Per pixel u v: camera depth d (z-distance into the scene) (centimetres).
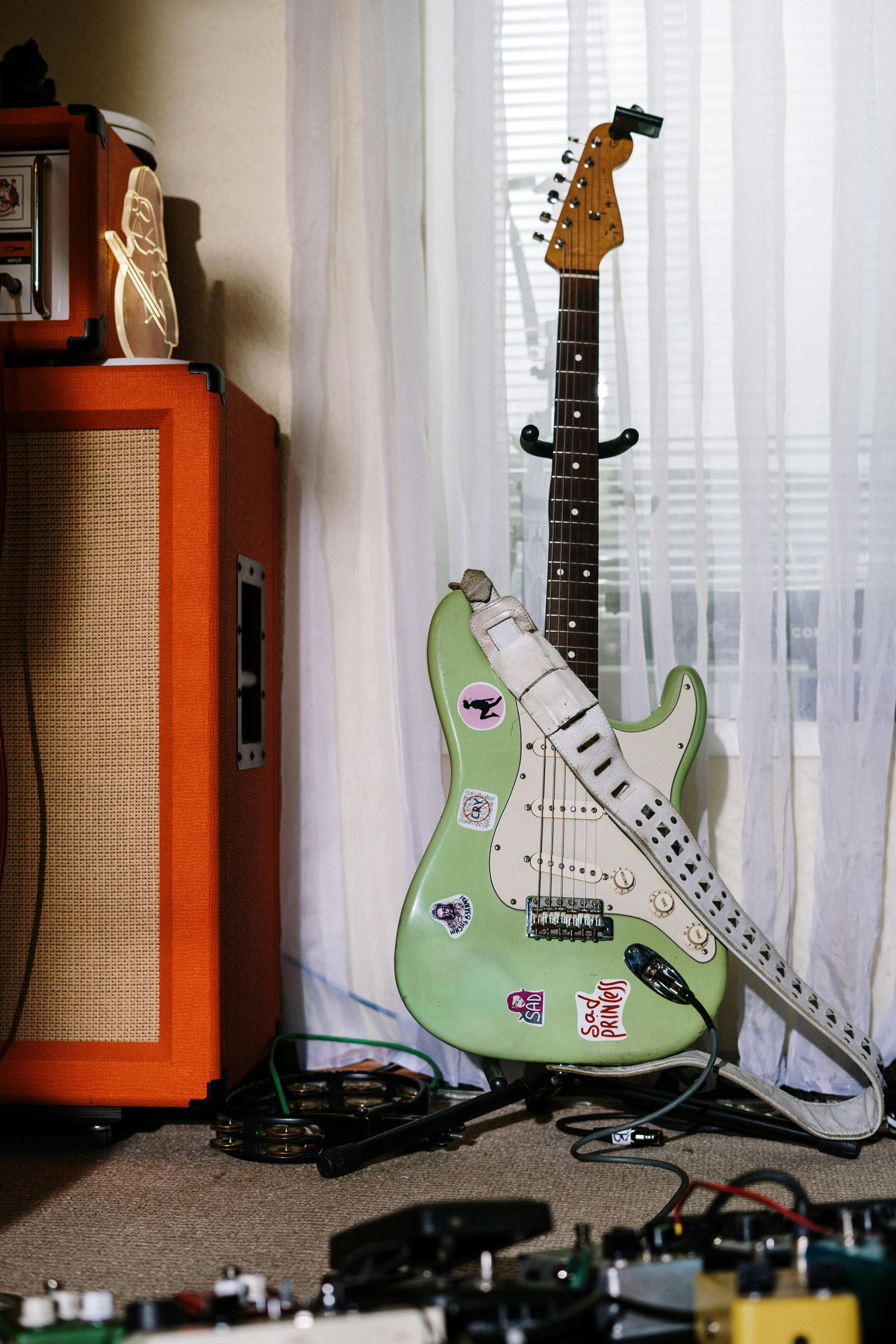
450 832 123
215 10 161
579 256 134
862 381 147
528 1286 65
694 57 144
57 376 120
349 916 153
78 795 121
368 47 148
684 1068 140
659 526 145
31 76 130
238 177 161
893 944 147
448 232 151
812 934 143
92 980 120
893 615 143
